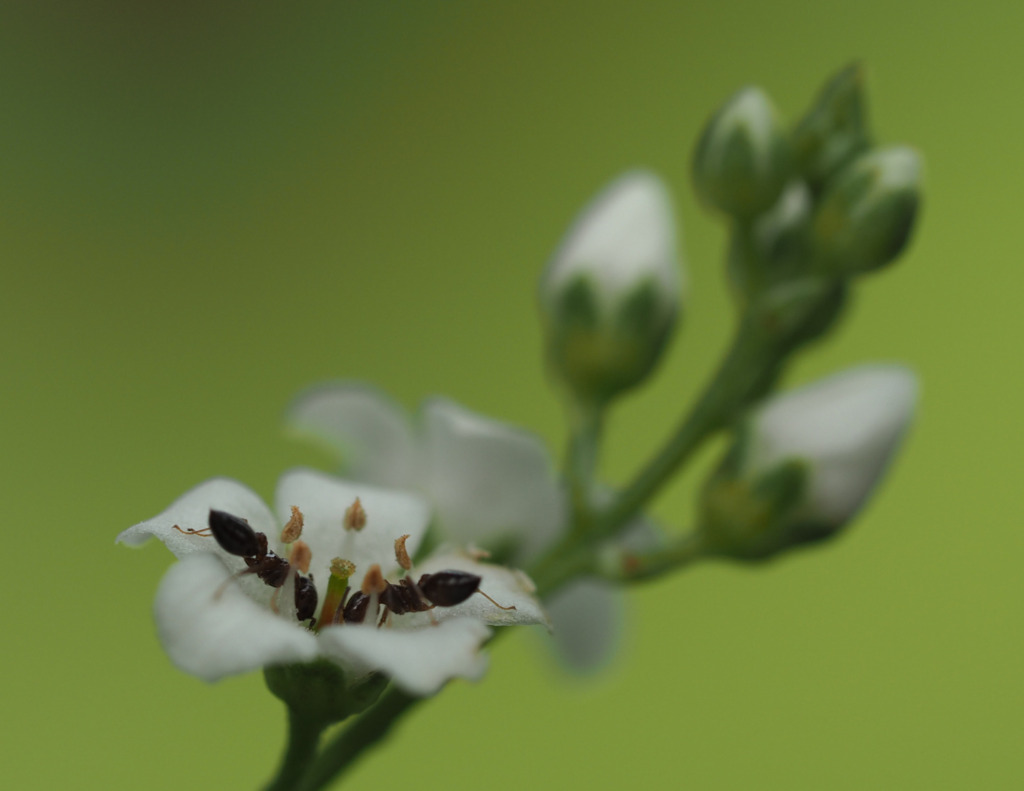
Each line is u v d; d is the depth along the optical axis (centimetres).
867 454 10
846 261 10
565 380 10
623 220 10
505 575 9
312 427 10
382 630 9
